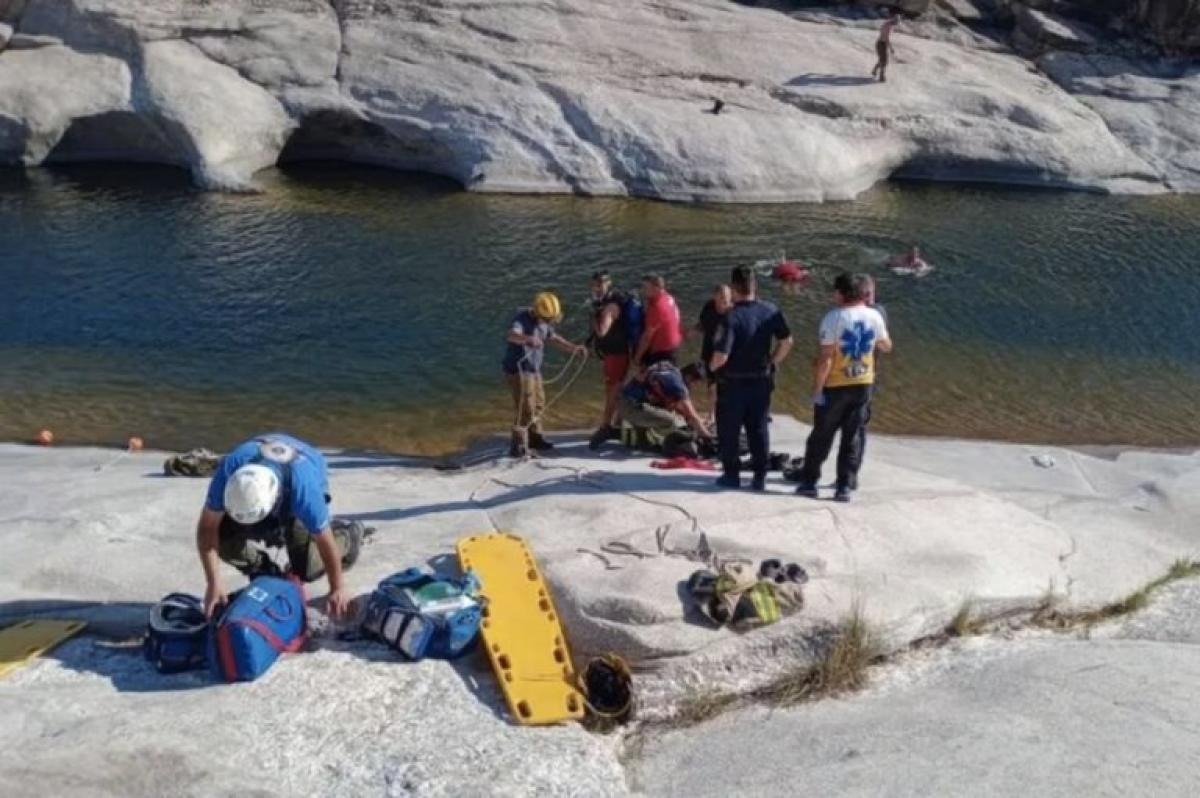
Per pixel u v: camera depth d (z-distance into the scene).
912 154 28.50
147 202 24.52
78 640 8.00
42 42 27.48
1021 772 6.75
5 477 12.67
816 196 26.50
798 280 21.17
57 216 23.50
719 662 7.85
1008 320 20.03
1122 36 32.22
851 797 6.60
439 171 27.38
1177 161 29.53
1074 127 29.45
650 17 29.92
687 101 27.80
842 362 9.86
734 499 9.95
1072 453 14.53
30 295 19.58
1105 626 9.11
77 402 15.91
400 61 27.84
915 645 8.51
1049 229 25.22
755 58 29.30
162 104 26.31
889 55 30.44
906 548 9.23
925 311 20.27
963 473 13.45
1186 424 16.33
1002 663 8.23
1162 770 6.77
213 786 6.42
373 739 6.94
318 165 27.84
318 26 28.36
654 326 12.38
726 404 10.33
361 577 8.67
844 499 10.02
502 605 8.04
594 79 27.80
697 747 7.33
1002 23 32.50
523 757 6.85
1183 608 9.44
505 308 19.41
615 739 7.37
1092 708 7.48
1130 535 10.84
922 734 7.24
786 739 7.32
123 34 27.22
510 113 26.84
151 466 13.45
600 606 7.96
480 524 9.72
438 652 7.71
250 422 15.44
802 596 8.20
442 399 16.19
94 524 9.88
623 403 12.65
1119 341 19.31
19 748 6.64
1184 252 23.92
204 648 7.52
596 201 25.66
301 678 7.41
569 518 9.53
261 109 26.91
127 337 18.08
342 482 12.18
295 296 19.73
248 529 7.66
